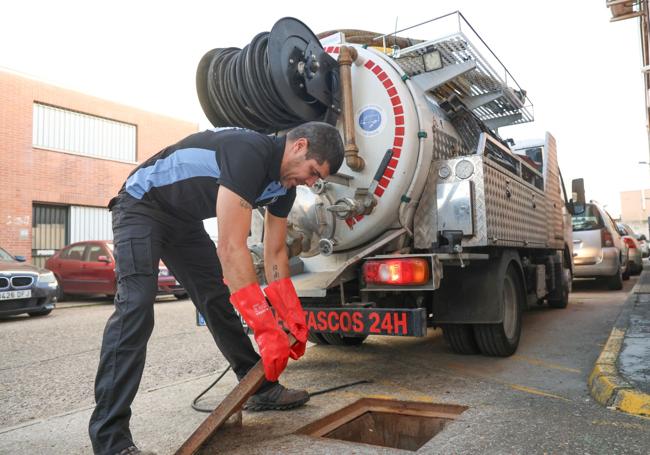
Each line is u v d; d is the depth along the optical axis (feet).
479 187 12.65
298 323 8.25
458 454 7.67
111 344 7.39
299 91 12.42
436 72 13.91
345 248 13.41
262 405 10.06
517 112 19.94
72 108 56.08
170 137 67.21
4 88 50.11
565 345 16.43
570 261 27.22
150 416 10.15
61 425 9.96
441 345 16.96
